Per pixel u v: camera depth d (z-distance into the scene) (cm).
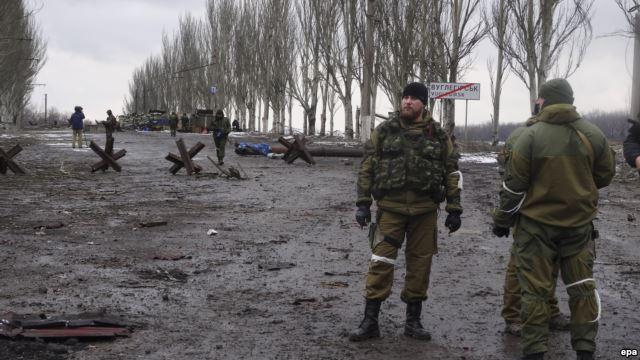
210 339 441
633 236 873
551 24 2619
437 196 441
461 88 2298
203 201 1199
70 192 1295
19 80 6250
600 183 399
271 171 1856
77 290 561
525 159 384
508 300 462
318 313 507
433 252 450
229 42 6469
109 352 409
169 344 428
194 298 547
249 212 1066
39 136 4538
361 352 420
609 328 474
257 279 618
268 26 5125
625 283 612
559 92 388
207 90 7094
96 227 895
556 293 575
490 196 1305
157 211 1061
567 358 411
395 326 477
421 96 438
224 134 1973
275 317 495
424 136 437
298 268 667
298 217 1018
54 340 426
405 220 439
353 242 814
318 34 4309
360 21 3078
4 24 3756
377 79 2958
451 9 2659
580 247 387
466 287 595
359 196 446
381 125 447
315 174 1769
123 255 715
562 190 380
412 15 2738
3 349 397
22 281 588
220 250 754
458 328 474
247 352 416
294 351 420
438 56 2709
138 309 509
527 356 386
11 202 1126
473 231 903
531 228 388
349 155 2272
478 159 2353
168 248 760
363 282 609
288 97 5409
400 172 432
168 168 1911
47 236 816
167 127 6894
